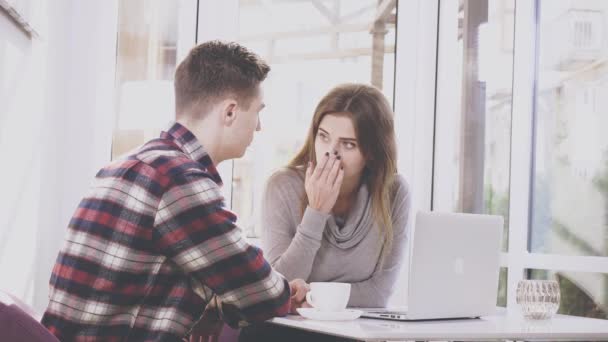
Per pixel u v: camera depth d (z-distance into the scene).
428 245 1.53
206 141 1.40
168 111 2.96
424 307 1.54
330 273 2.01
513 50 2.78
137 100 2.93
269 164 3.05
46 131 2.46
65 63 2.76
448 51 3.04
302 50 3.08
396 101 3.08
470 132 2.97
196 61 1.41
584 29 2.52
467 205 2.97
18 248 2.13
